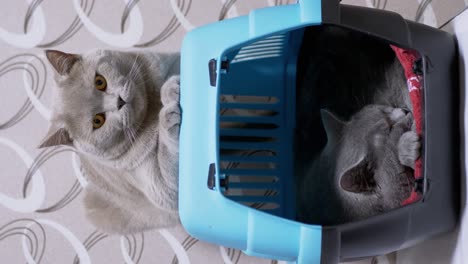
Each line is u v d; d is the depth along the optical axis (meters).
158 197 1.05
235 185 1.05
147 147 1.04
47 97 1.32
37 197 1.30
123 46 1.31
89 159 1.19
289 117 1.11
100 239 1.27
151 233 1.26
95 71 1.03
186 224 0.89
